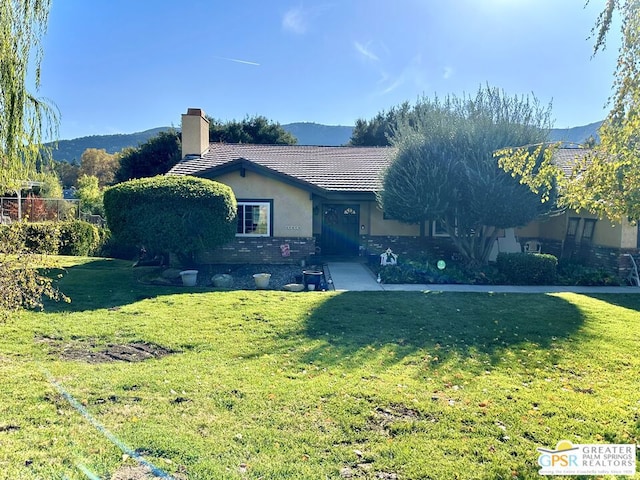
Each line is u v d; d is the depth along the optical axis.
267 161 19.23
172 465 3.50
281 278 13.64
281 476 3.42
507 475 3.50
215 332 7.34
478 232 14.80
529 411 4.61
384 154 21.27
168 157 35.53
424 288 12.03
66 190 47.84
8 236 5.95
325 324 7.96
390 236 18.27
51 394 4.72
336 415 4.43
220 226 12.93
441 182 13.45
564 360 6.25
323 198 16.94
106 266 14.59
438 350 6.63
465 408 4.65
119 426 4.07
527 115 13.97
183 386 5.05
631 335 7.48
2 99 5.90
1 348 6.26
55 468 3.39
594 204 5.95
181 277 12.41
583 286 13.03
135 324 7.69
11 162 6.14
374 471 3.52
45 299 9.31
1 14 5.76
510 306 9.62
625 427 4.30
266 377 5.40
